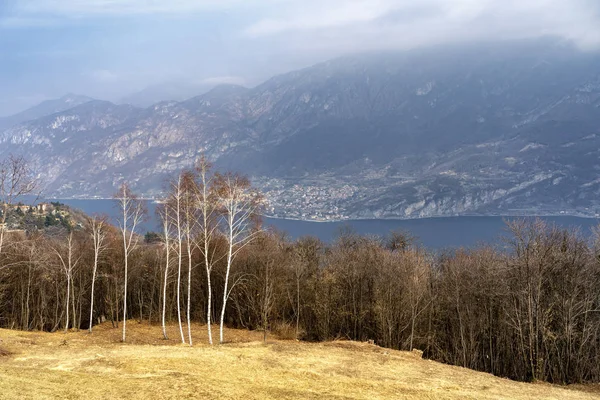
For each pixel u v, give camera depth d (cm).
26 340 3791
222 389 2133
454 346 5453
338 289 6238
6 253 5431
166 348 3222
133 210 4681
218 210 4009
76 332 5738
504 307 4853
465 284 5203
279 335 5869
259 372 2558
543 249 4341
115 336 5188
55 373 2269
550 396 2605
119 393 1967
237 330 6316
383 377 2672
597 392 3241
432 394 2389
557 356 4250
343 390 2317
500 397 2455
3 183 3881
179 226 4138
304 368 2731
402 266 5719
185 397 1973
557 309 4403
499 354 5184
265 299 5912
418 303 5475
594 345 4247
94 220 5706
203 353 2983
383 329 5509
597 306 4359
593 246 4488
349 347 3616
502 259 5041
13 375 2152
